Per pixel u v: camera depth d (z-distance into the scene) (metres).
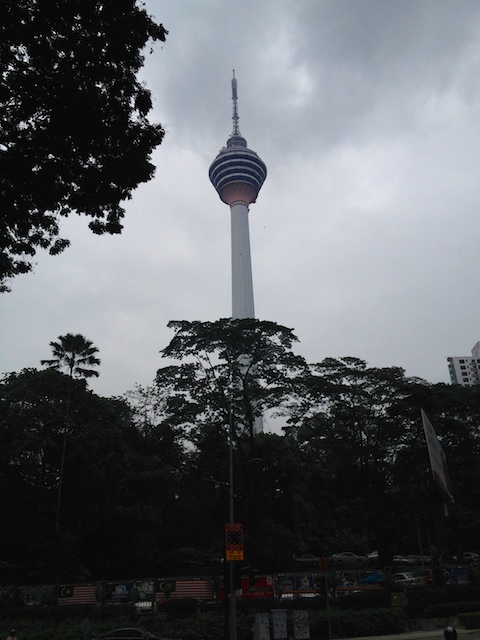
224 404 47.03
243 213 157.25
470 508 61.75
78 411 49.00
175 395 48.88
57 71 14.85
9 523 45.19
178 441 57.91
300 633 29.36
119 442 49.88
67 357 50.81
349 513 62.47
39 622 31.23
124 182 16.97
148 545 52.22
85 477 47.22
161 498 55.94
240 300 142.38
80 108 14.73
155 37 15.73
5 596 34.03
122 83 15.57
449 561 55.97
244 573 35.25
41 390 47.91
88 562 51.50
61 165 15.96
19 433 45.25
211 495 61.34
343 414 49.31
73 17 14.41
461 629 32.34
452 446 50.62
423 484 49.00
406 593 35.31
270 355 49.38
